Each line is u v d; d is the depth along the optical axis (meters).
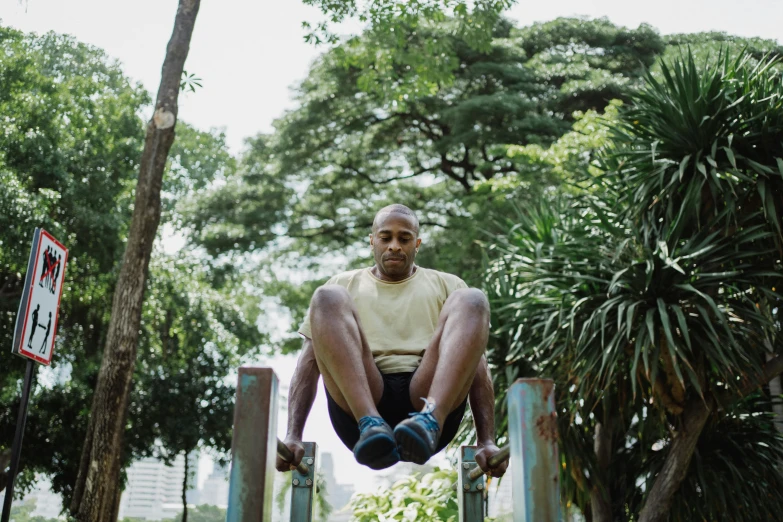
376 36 10.10
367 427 1.78
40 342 3.73
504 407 6.68
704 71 6.34
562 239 7.05
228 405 15.29
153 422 14.67
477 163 18.88
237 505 1.41
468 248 14.77
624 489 6.95
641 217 6.22
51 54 13.90
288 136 17.88
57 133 12.50
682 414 6.12
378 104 17.66
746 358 5.56
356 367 1.86
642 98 6.39
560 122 16.70
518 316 6.64
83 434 13.23
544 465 1.41
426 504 4.70
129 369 6.53
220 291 18.59
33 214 10.88
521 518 1.40
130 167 13.70
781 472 6.70
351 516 4.82
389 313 2.30
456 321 1.91
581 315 6.16
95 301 13.52
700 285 5.84
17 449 3.44
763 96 6.26
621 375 6.06
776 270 6.04
